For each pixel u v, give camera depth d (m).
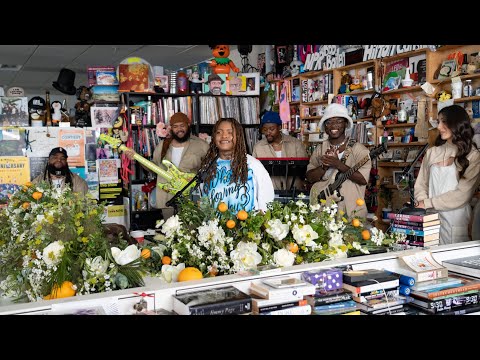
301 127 6.88
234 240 2.29
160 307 1.82
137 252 2.07
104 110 5.92
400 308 2.09
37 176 5.33
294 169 4.54
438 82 4.89
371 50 5.64
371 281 2.05
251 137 6.87
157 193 5.37
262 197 2.79
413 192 3.90
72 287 2.00
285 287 1.87
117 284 2.00
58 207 2.20
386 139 5.43
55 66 10.52
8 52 8.94
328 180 4.07
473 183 3.58
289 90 7.09
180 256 2.23
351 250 2.52
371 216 4.03
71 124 6.12
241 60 8.35
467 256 2.59
